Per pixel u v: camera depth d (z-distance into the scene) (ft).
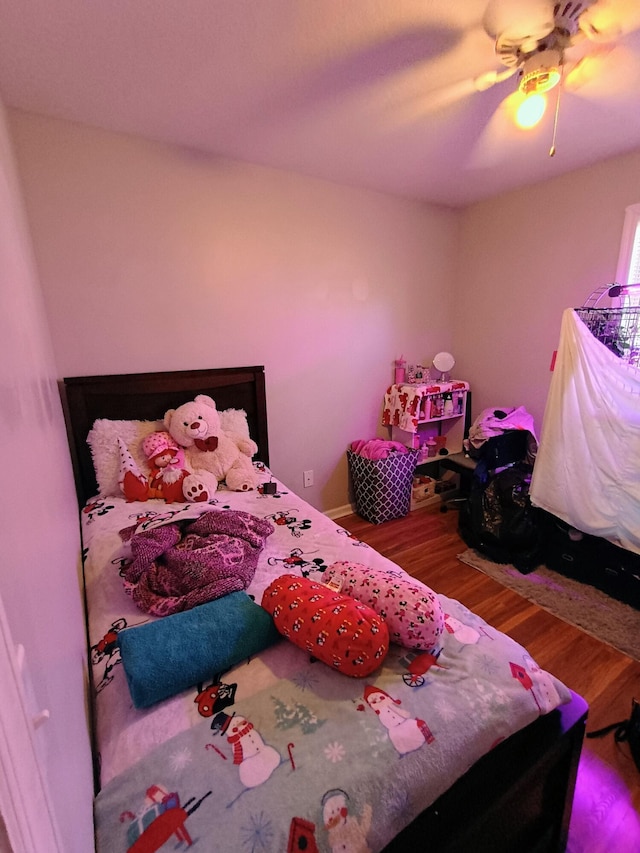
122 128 6.11
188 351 7.45
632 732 4.32
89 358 6.63
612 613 6.35
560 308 8.75
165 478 6.41
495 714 2.85
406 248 9.83
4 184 3.05
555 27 3.67
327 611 3.19
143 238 6.70
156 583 4.15
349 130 6.13
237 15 3.79
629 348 6.36
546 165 7.71
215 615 3.40
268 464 8.68
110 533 5.27
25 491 1.50
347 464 10.05
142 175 6.51
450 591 7.02
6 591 1.02
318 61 4.50
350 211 8.80
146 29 3.95
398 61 4.50
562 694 3.27
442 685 3.01
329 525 5.59
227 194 7.30
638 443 5.97
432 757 2.56
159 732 2.68
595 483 6.46
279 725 2.70
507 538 7.70
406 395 9.71
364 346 9.70
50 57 4.35
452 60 4.49
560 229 8.47
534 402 9.59
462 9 3.76
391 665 3.18
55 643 1.72
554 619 6.28
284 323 8.43
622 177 7.39
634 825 3.72
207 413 6.97
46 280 6.12
